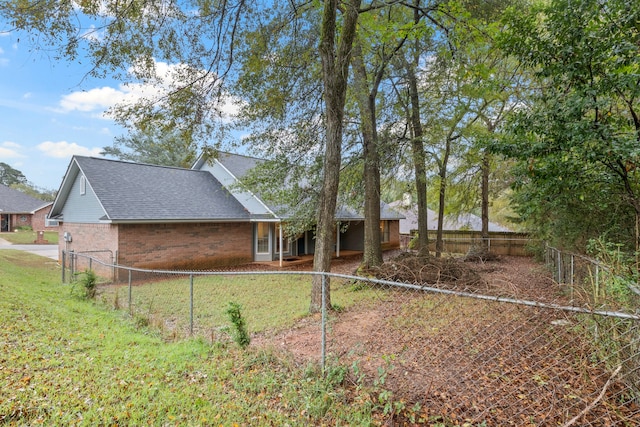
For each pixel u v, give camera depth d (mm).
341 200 11922
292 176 10938
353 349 3725
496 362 3582
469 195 15695
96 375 3781
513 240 17500
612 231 5949
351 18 6473
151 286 10109
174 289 9602
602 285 3939
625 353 2584
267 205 14133
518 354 3521
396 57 10242
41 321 5551
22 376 3645
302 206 11500
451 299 4305
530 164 5133
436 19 8289
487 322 3844
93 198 12773
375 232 10711
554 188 5305
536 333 3465
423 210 11625
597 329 2723
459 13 7164
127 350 4562
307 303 7715
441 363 3549
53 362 4031
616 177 4965
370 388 3199
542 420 2732
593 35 4531
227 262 14508
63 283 9828
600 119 4621
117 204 11742
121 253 11453
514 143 5211
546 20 4727
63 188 14078
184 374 3887
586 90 4414
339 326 5461
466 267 8984
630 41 4309
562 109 4578
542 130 4883
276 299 8242
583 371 2904
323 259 6598
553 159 4879
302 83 8484
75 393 3383
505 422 2768
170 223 12680
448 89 10656
